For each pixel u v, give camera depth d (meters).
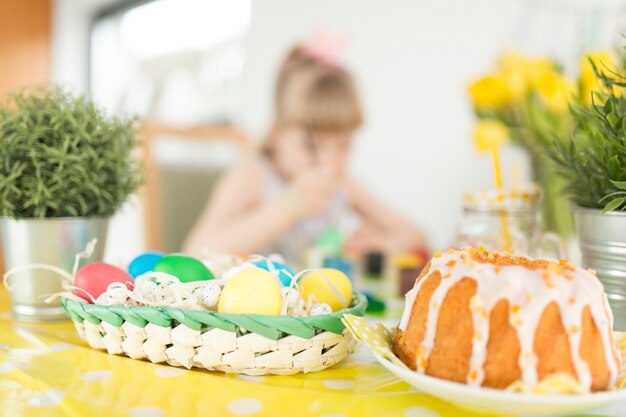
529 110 1.20
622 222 0.57
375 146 2.25
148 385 0.51
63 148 0.70
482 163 1.88
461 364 0.45
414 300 0.51
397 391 0.51
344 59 2.32
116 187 0.79
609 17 1.61
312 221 2.39
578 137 0.68
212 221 2.22
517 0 1.81
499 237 0.87
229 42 2.74
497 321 0.45
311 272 0.65
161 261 0.66
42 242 0.72
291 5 2.45
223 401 0.48
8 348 0.62
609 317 0.48
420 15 2.08
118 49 3.26
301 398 0.49
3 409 0.46
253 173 2.42
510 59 1.25
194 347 0.54
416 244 2.14
